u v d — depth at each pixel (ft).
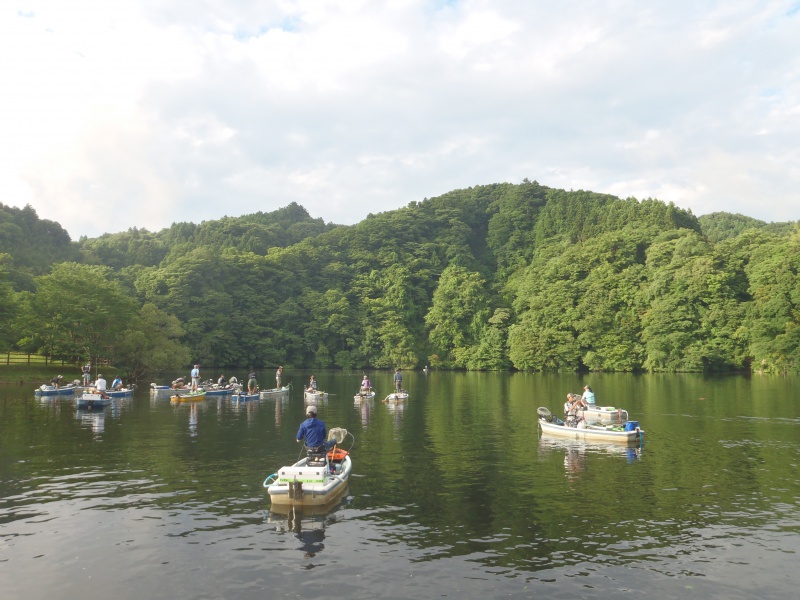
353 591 33.24
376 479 59.62
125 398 155.53
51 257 404.36
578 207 465.47
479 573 35.70
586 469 64.03
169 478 60.08
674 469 63.82
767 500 51.24
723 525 44.47
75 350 203.92
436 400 150.61
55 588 33.68
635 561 37.55
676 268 287.69
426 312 409.08
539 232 477.77
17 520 45.93
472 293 366.22
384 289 408.67
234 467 65.62
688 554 38.68
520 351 315.78
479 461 68.90
